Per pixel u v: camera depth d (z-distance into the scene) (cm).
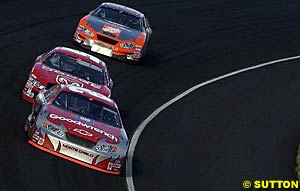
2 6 10262
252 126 8331
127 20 9556
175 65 10038
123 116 7688
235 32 12275
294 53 11919
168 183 6141
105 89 6888
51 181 5303
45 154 5703
